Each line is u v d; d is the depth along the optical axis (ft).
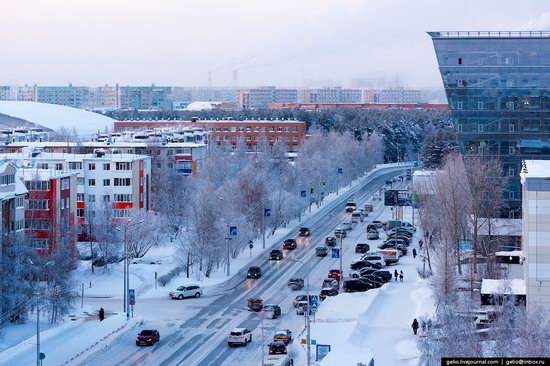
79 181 625.00
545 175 320.29
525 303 320.50
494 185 471.62
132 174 627.87
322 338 343.87
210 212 506.07
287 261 542.16
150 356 331.16
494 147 487.61
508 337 258.37
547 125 482.28
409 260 536.42
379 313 389.80
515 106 484.33
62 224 503.20
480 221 459.32
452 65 488.02
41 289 395.14
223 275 496.64
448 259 377.71
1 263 386.73
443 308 306.35
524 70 482.69
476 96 487.61
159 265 513.86
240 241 552.00
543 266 318.86
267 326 377.50
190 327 379.35
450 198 464.65
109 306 422.00
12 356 324.80
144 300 440.04
